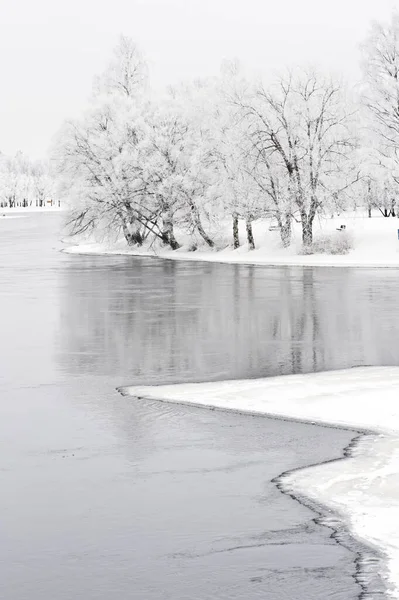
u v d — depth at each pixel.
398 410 15.84
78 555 9.98
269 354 21.97
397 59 54.16
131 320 28.27
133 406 16.67
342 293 34.91
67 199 67.62
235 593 9.03
